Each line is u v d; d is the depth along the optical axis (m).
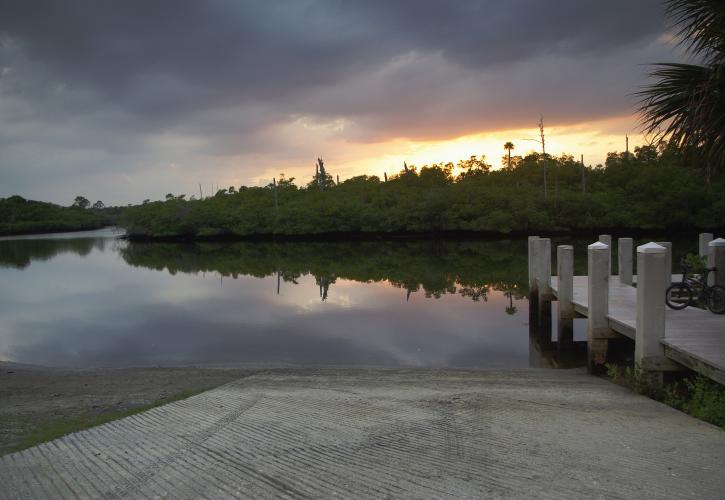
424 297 21.44
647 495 3.71
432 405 6.73
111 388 9.31
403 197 64.44
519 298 20.67
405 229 60.16
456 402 6.85
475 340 13.76
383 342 13.77
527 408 6.44
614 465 4.31
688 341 7.23
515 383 8.61
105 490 4.30
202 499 4.05
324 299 21.61
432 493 3.88
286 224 67.00
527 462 4.44
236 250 57.53
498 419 5.89
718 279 10.31
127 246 71.69
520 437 5.16
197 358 12.61
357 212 62.91
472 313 17.56
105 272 37.22
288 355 12.62
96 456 5.13
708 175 6.52
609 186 60.19
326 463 4.64
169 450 5.23
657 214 49.09
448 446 4.95
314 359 12.13
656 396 7.00
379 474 4.31
